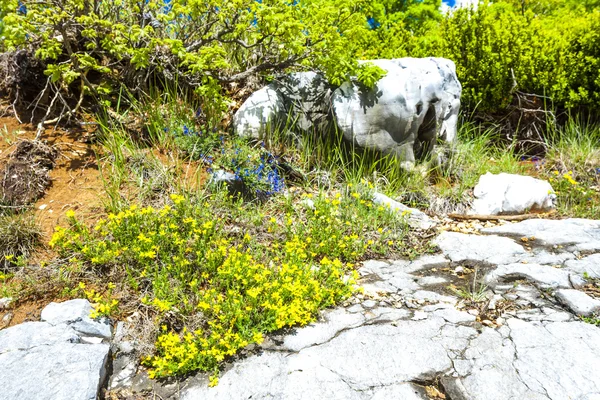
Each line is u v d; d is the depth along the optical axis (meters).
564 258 3.80
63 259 3.39
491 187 5.08
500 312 3.14
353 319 3.06
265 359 2.70
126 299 3.14
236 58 5.75
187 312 3.01
